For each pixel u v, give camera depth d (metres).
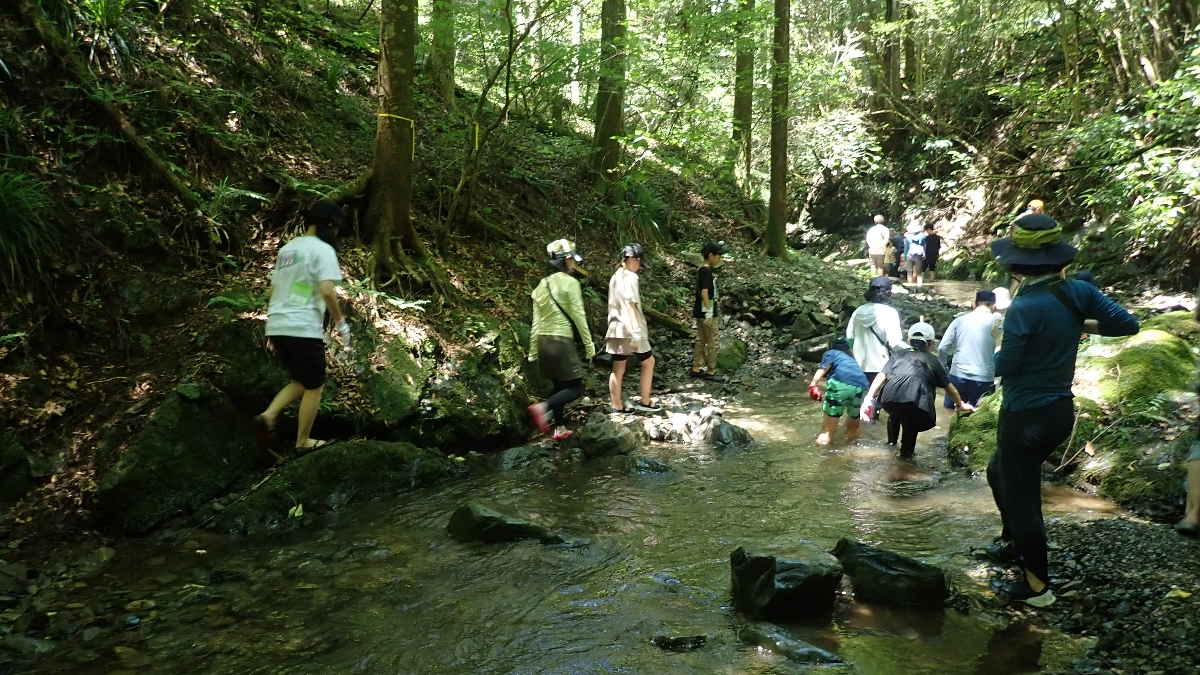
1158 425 5.77
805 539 4.96
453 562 4.73
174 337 6.33
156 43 8.59
